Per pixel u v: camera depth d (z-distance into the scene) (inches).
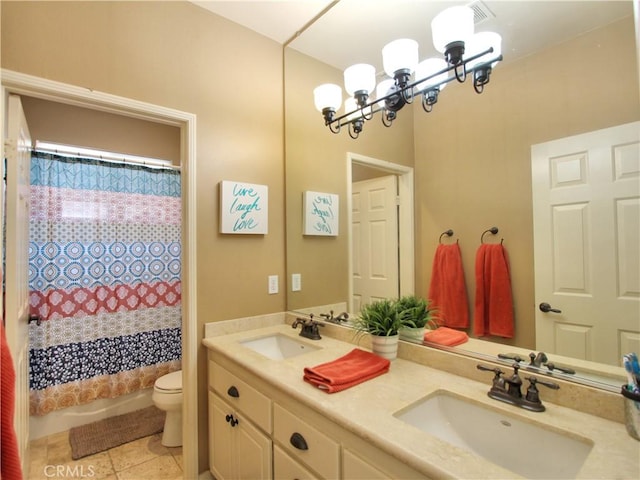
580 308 42.1
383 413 39.6
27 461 69.9
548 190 45.0
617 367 39.2
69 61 58.3
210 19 74.6
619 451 32.2
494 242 50.3
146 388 107.7
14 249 57.5
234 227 76.2
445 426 44.5
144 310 107.2
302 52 81.9
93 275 98.8
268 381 50.9
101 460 81.2
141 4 66.0
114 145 106.6
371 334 58.1
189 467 71.2
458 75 54.0
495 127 50.0
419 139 59.7
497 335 49.3
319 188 79.4
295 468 47.1
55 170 93.8
